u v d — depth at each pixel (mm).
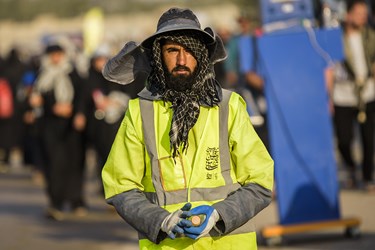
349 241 19750
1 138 42719
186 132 10305
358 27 26250
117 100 25891
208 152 10367
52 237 22734
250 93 23109
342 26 26312
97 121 25984
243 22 29031
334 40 19516
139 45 10656
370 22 27203
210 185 10375
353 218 20047
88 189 32969
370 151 26547
